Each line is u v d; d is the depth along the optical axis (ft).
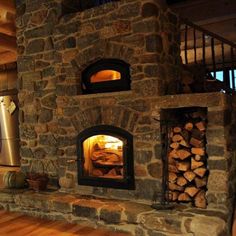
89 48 12.16
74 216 11.50
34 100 14.29
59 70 13.05
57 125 13.56
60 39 12.94
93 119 12.23
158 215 9.71
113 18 11.56
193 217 9.34
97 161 12.82
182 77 12.14
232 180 10.42
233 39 17.10
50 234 10.61
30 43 14.26
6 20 15.72
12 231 10.96
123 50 11.40
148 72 10.93
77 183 12.77
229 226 9.87
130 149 11.39
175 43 12.27
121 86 11.78
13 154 20.31
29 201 12.56
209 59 18.04
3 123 20.48
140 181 11.21
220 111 9.74
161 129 10.85
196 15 16.06
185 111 11.45
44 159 14.10
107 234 10.43
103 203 11.25
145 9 10.91
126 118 11.44
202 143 10.36
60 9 13.10
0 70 21.12
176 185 10.75
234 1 15.02
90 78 12.57
